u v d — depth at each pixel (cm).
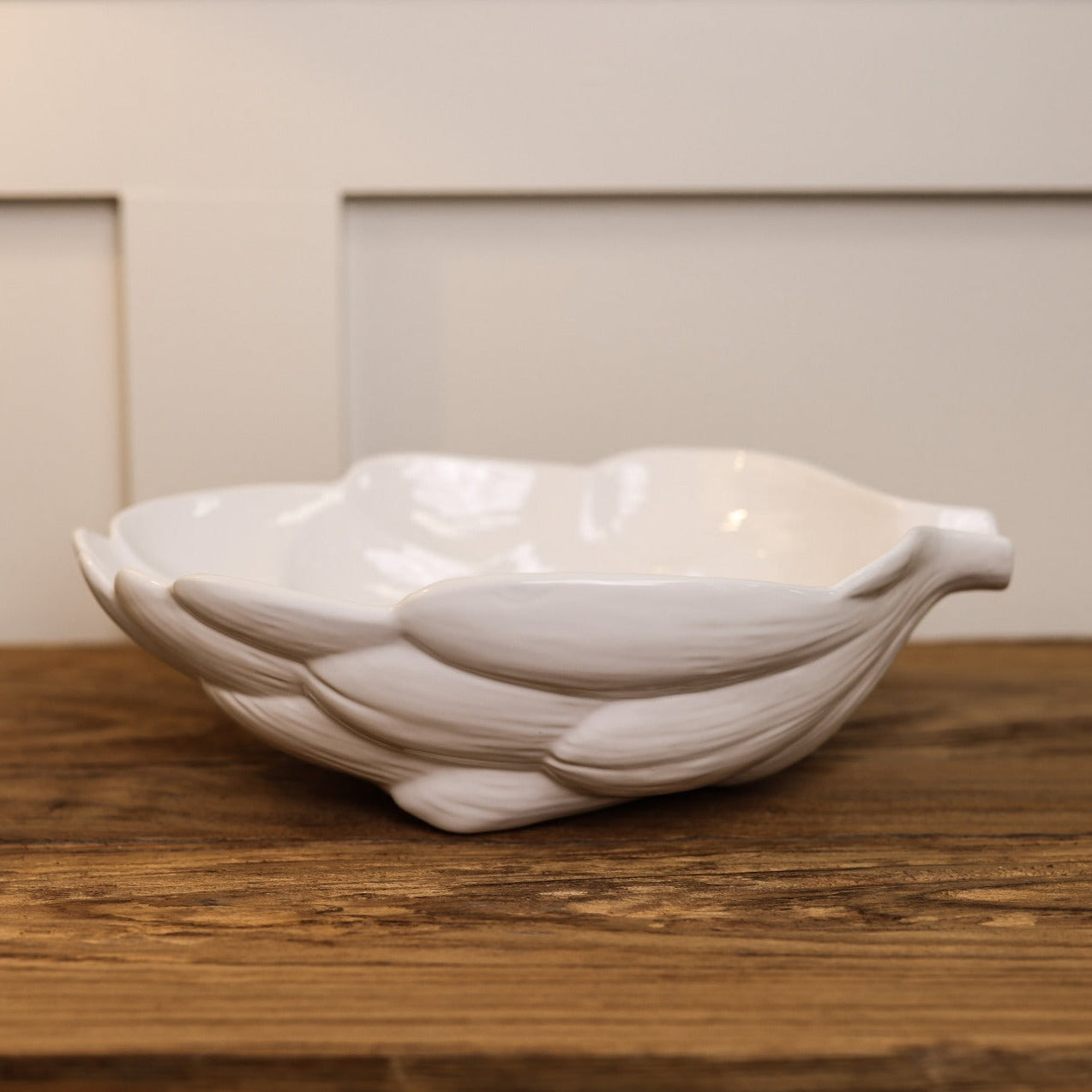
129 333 72
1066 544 79
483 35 71
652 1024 33
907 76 72
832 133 72
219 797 51
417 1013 34
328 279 72
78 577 77
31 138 71
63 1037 32
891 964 37
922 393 77
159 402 73
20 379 75
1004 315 76
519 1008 34
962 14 71
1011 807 50
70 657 74
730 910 41
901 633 46
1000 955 38
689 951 38
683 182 72
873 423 77
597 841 46
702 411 77
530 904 41
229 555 55
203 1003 34
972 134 72
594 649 38
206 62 70
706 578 39
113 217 73
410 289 75
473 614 38
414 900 41
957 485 78
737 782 49
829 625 41
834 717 46
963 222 75
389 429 76
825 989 35
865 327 76
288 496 58
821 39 71
